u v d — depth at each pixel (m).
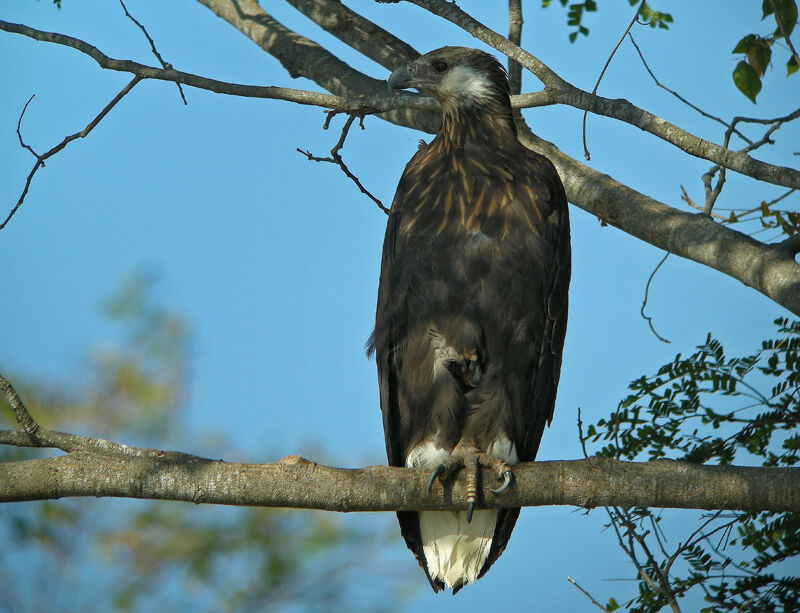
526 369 10.41
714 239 9.88
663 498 8.44
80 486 8.10
